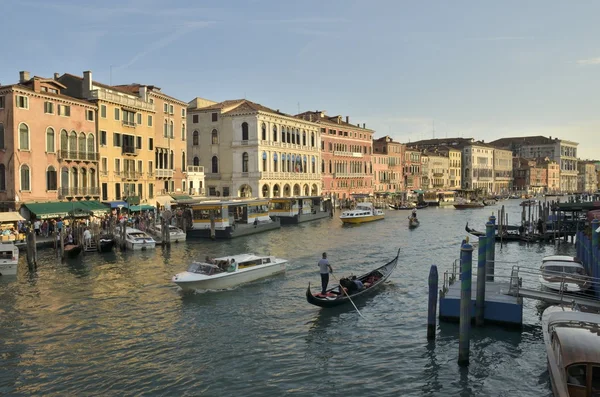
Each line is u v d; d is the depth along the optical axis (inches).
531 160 5974.4
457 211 3065.9
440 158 4559.5
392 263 949.8
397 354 557.3
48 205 1393.9
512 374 506.6
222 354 561.0
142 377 503.5
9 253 962.7
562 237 1514.5
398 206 3184.1
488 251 763.4
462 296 521.0
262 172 2427.4
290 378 501.0
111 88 1770.4
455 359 541.0
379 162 3745.1
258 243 1429.6
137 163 1834.4
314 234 1691.7
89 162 1595.7
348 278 793.6
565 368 414.9
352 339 605.0
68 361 543.2
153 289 844.0
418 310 717.9
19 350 573.9
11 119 1359.5
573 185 6835.6
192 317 692.1
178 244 1392.7
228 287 844.6
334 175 3191.4
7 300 778.2
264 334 624.1
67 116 1520.7
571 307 596.1
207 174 2519.7
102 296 800.3
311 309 726.5
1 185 1380.4
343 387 482.3
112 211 1590.8
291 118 2684.5
